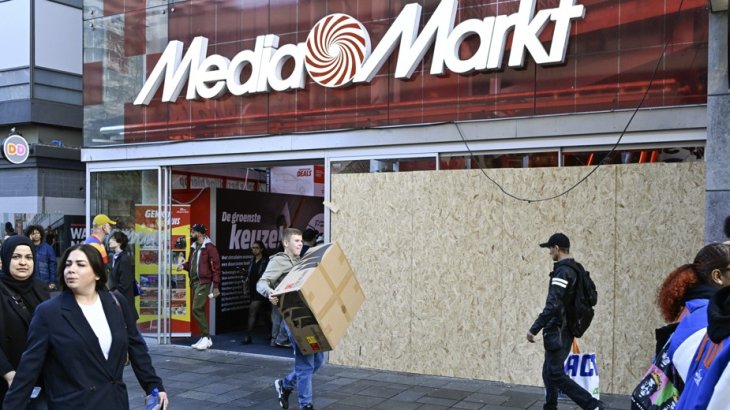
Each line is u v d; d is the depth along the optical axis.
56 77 17.78
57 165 17.73
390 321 7.84
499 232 7.27
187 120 9.55
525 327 7.11
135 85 10.01
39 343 3.41
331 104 8.46
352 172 8.28
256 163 9.20
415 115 7.92
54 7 17.75
